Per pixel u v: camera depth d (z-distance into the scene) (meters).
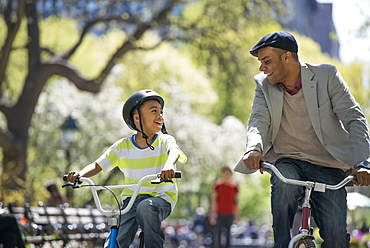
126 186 7.64
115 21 36.47
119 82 44.16
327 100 8.41
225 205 23.25
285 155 8.59
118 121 41.03
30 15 34.00
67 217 15.23
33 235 13.45
